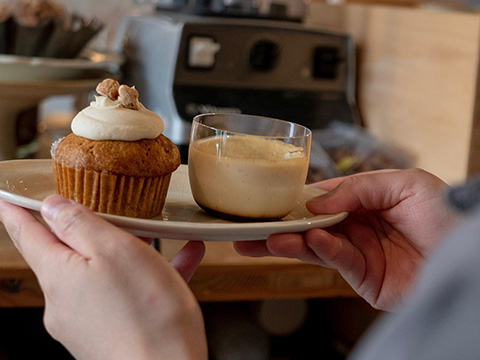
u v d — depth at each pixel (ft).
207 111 2.94
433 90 3.03
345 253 1.56
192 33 2.91
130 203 1.50
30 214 1.31
